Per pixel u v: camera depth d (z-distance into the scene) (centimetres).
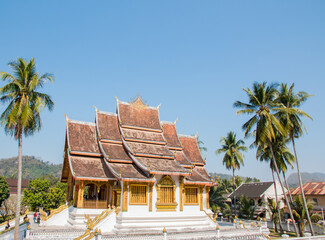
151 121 3809
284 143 4269
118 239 2212
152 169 2938
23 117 2639
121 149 3425
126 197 2845
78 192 3011
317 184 5816
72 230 2569
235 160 5791
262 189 6538
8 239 3019
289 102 3844
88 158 3319
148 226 2844
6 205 7294
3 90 2691
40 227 2920
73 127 3531
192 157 4181
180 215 3083
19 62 2831
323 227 4141
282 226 4712
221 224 3956
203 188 3600
